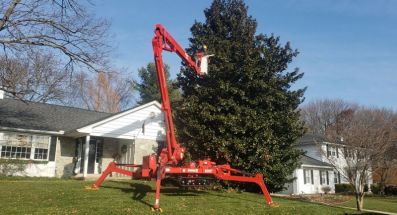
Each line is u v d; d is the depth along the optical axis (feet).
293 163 57.26
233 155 52.37
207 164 42.34
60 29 57.41
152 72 149.28
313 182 120.98
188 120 55.57
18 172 67.31
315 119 184.44
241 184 54.65
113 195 40.04
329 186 127.03
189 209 35.12
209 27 62.64
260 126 52.08
